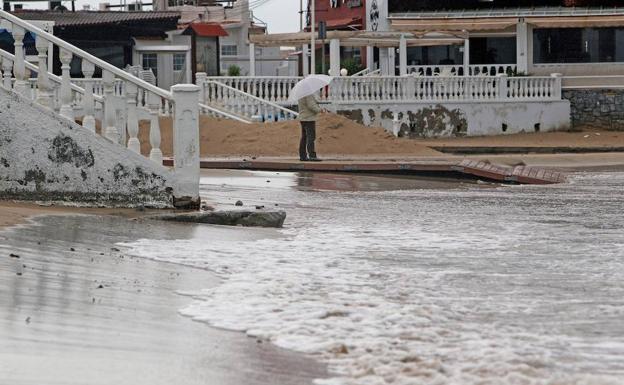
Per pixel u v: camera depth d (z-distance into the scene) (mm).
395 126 68750
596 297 14414
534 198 31125
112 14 84438
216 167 42219
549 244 20219
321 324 12336
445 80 70688
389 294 14398
